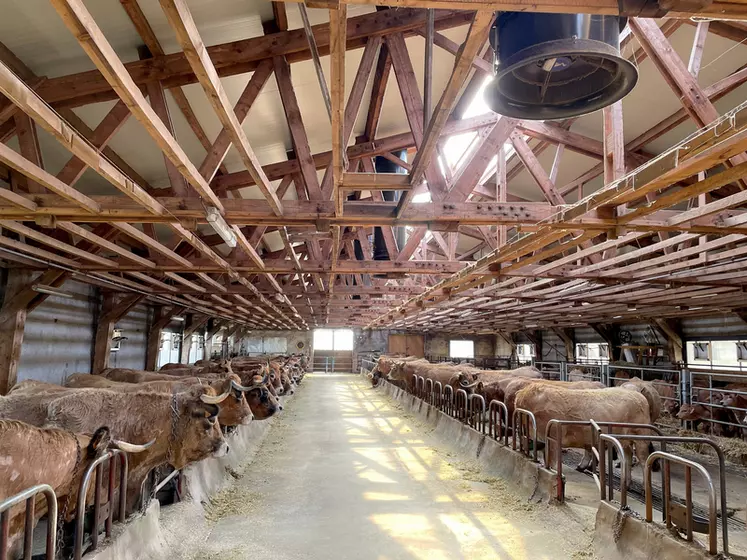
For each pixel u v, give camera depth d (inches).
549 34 86.0
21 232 181.0
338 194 139.4
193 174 123.6
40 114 88.2
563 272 268.8
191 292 346.9
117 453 121.6
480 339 1164.5
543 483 200.7
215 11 146.4
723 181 121.4
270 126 223.9
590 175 299.4
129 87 82.0
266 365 452.4
